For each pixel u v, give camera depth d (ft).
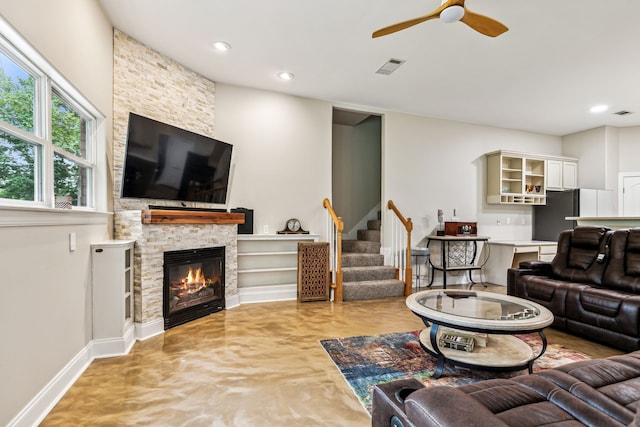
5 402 5.00
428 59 11.72
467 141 19.21
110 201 9.98
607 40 10.24
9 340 5.11
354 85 14.10
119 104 10.30
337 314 12.21
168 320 10.42
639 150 19.15
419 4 8.72
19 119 6.01
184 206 12.66
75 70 7.45
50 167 6.78
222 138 13.98
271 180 14.84
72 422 5.65
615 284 10.03
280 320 11.44
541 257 17.81
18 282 5.34
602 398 3.93
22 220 5.41
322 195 15.84
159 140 10.47
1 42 5.46
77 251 7.49
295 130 15.34
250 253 13.96
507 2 8.43
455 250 18.69
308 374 7.41
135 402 6.24
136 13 9.32
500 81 13.50
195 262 11.51
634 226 12.80
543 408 3.80
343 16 9.30
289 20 9.53
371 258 16.55
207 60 12.04
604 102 15.66
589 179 20.11
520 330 6.44
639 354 5.27
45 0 6.13
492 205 19.81
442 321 6.93
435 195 18.44
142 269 9.59
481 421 2.74
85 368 7.64
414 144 18.01
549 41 10.34
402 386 3.96
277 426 5.55
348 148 20.16
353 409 6.07
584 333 9.66
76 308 7.40
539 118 18.22
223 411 5.97
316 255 14.23
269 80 13.71
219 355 8.42
